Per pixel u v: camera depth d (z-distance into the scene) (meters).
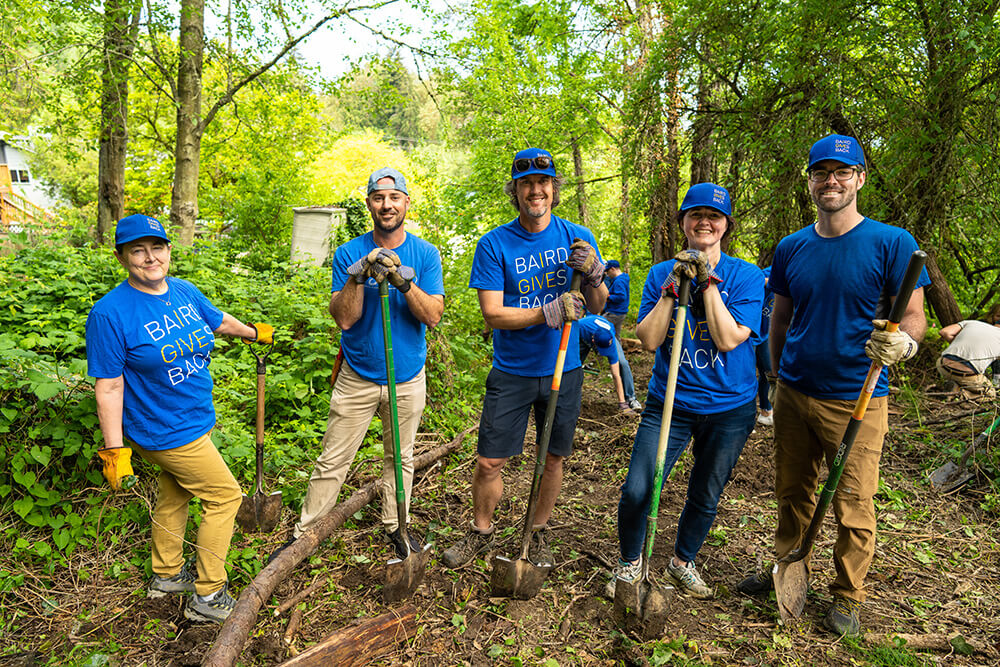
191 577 3.12
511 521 3.95
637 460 2.98
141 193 15.66
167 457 2.79
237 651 2.61
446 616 3.02
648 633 2.84
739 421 2.92
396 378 3.27
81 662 2.62
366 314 3.17
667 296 2.85
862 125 6.40
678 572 3.20
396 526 3.50
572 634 2.92
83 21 9.27
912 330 2.74
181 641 2.79
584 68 10.73
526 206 3.05
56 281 5.21
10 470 3.36
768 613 3.05
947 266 7.43
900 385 6.43
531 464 4.85
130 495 3.52
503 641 2.86
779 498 3.22
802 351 2.94
